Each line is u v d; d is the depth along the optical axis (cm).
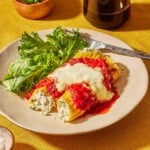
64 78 74
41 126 70
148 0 100
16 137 73
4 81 78
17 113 73
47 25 95
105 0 88
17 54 84
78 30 86
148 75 79
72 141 71
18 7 96
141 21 94
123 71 78
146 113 75
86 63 76
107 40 85
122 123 73
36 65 80
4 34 94
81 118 71
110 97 73
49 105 73
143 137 71
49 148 71
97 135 72
